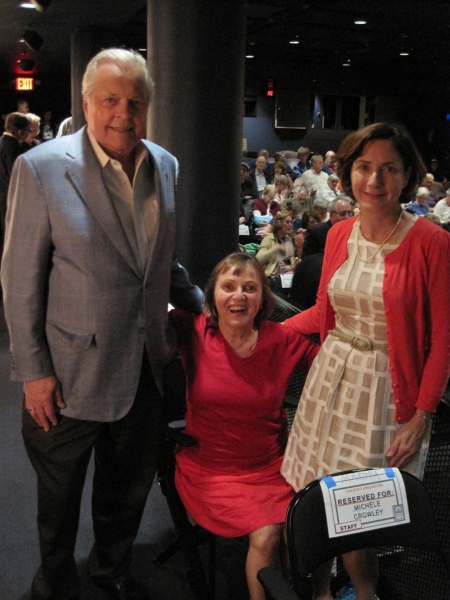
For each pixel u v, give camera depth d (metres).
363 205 1.67
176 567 2.34
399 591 2.04
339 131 15.45
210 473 1.97
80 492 1.93
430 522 1.54
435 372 1.65
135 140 1.71
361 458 1.71
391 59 12.76
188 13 3.52
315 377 1.83
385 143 1.62
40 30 8.49
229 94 3.68
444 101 15.44
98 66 1.64
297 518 1.45
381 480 1.52
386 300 1.65
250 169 10.20
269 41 10.79
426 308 1.66
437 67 13.75
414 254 1.63
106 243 1.70
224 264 1.96
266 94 14.56
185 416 2.23
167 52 3.60
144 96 1.68
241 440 1.96
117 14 7.31
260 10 7.98
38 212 1.65
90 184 1.67
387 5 7.55
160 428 2.02
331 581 2.10
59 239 1.68
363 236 1.73
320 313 1.91
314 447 1.80
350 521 1.49
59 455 1.85
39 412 1.78
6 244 1.70
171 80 3.62
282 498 1.90
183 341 2.05
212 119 3.67
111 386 1.80
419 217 1.69
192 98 3.62
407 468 1.73
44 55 11.19
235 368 1.96
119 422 1.92
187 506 1.99
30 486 2.84
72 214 1.66
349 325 1.77
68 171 1.66
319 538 1.47
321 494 1.48
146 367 1.91
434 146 15.65
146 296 1.79
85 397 1.78
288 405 2.29
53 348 1.76
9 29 8.43
